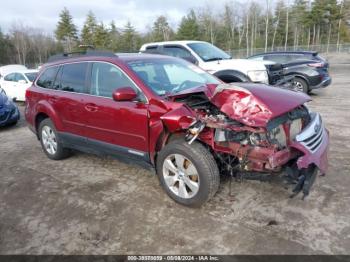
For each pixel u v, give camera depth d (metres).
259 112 3.09
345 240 2.91
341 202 3.53
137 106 3.80
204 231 3.16
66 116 4.84
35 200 4.03
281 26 63.28
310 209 3.43
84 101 4.45
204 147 3.44
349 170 4.32
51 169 5.07
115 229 3.29
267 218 3.30
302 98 3.49
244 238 3.01
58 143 5.23
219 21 66.00
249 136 3.22
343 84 13.77
